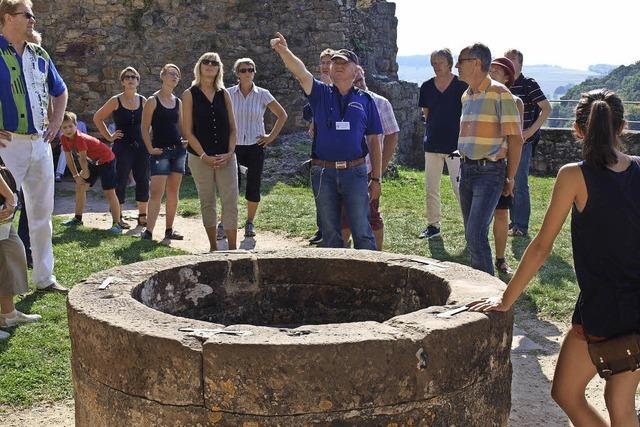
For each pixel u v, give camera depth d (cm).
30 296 625
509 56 814
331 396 297
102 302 352
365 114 612
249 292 450
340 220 622
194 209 1013
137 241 828
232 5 1519
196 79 744
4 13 588
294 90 1512
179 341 302
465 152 595
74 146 888
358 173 605
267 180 1215
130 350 313
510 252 796
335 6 1495
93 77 1513
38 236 633
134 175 902
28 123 604
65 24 1512
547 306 634
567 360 343
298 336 304
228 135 750
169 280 419
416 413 310
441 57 816
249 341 297
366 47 1641
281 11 1511
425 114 852
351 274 445
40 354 510
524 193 869
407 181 1263
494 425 344
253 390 296
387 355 301
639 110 1584
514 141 582
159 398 309
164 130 826
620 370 316
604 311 317
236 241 784
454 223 932
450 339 315
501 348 343
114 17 1507
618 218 313
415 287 423
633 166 321
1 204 540
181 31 1517
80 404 345
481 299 352
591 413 347
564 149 1488
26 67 602
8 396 455
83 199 919
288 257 451
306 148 1382
